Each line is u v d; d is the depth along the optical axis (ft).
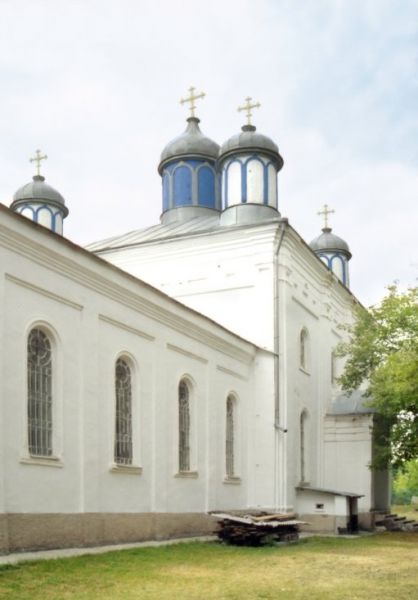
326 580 38.42
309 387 86.28
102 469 49.37
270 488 73.92
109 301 51.93
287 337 78.64
